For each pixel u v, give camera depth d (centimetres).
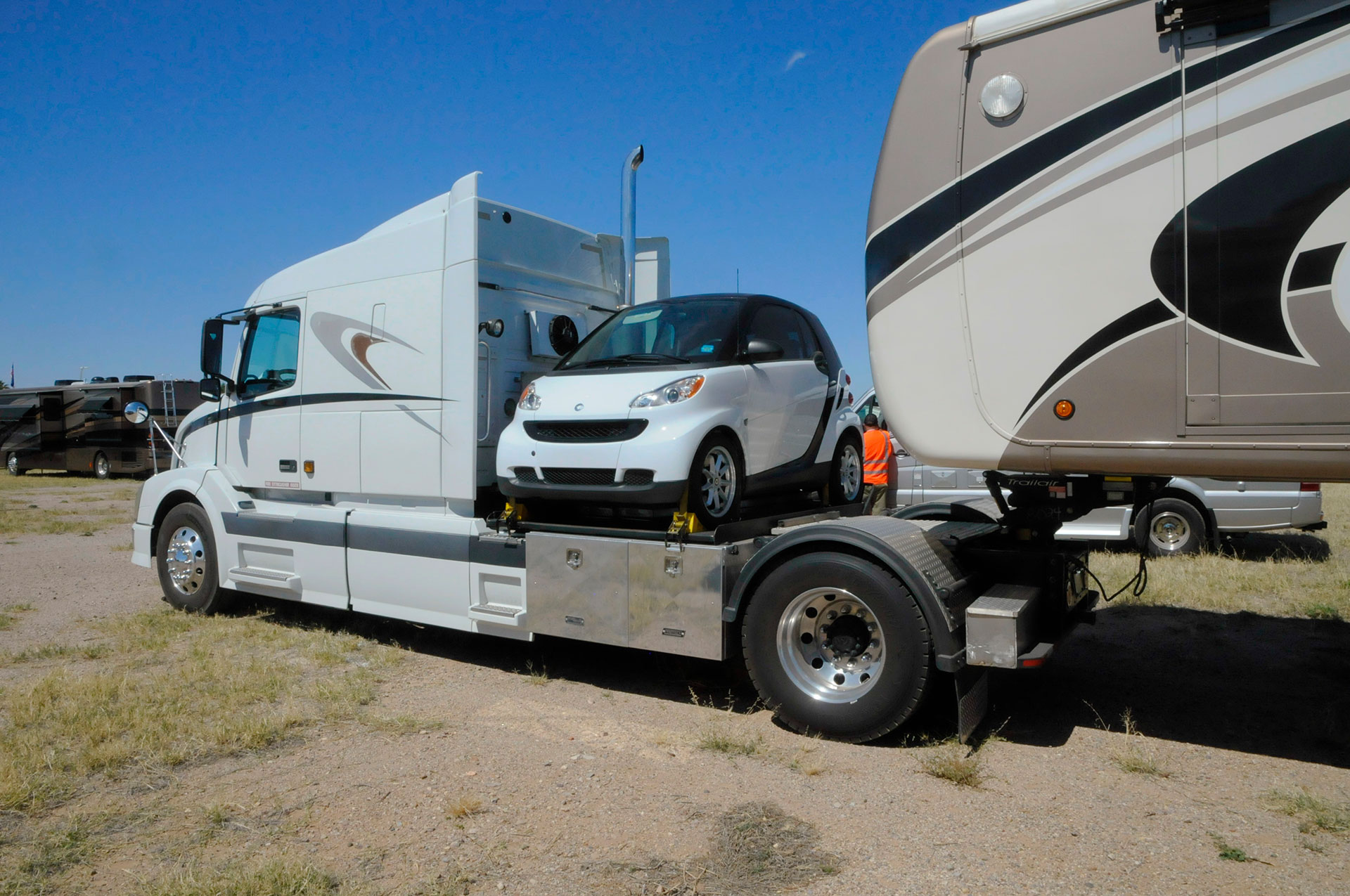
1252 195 351
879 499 862
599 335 575
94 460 2561
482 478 567
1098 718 461
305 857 312
